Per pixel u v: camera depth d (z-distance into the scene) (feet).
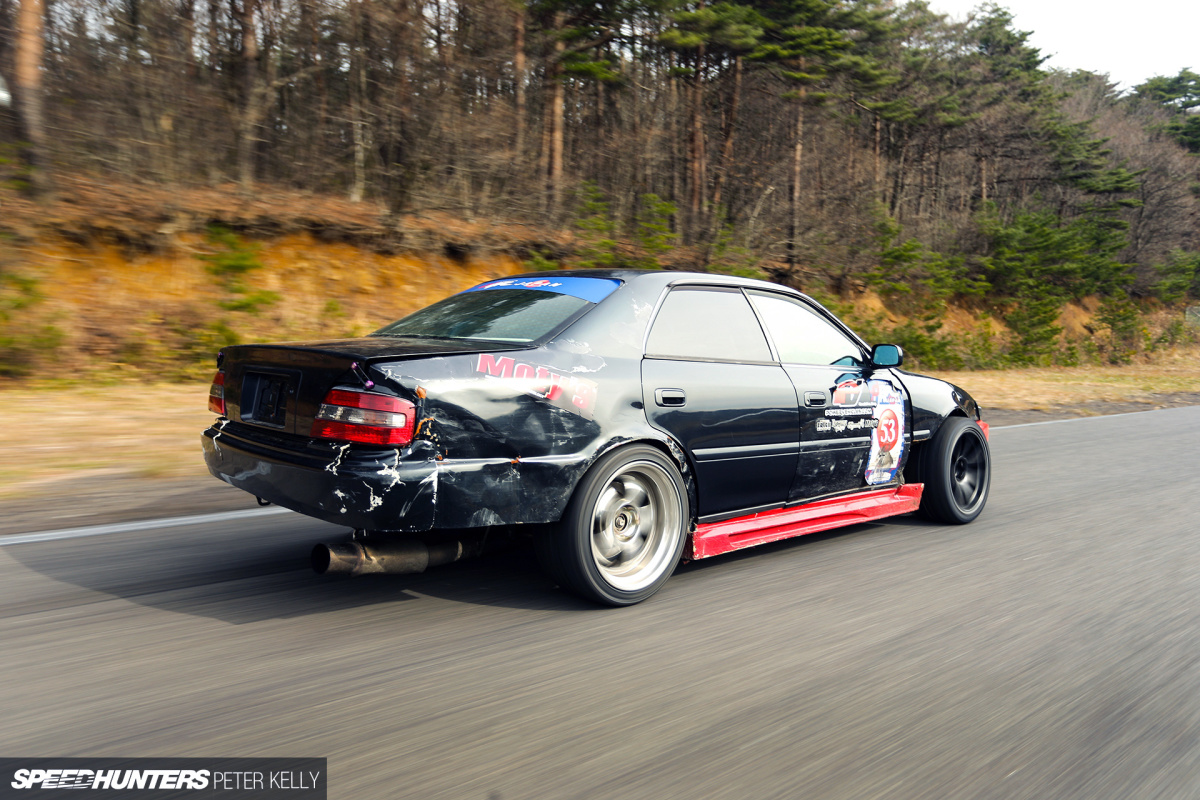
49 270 35.53
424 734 7.45
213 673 8.63
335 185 51.65
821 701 8.34
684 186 76.79
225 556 12.87
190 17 45.37
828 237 81.82
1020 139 135.13
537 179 60.85
